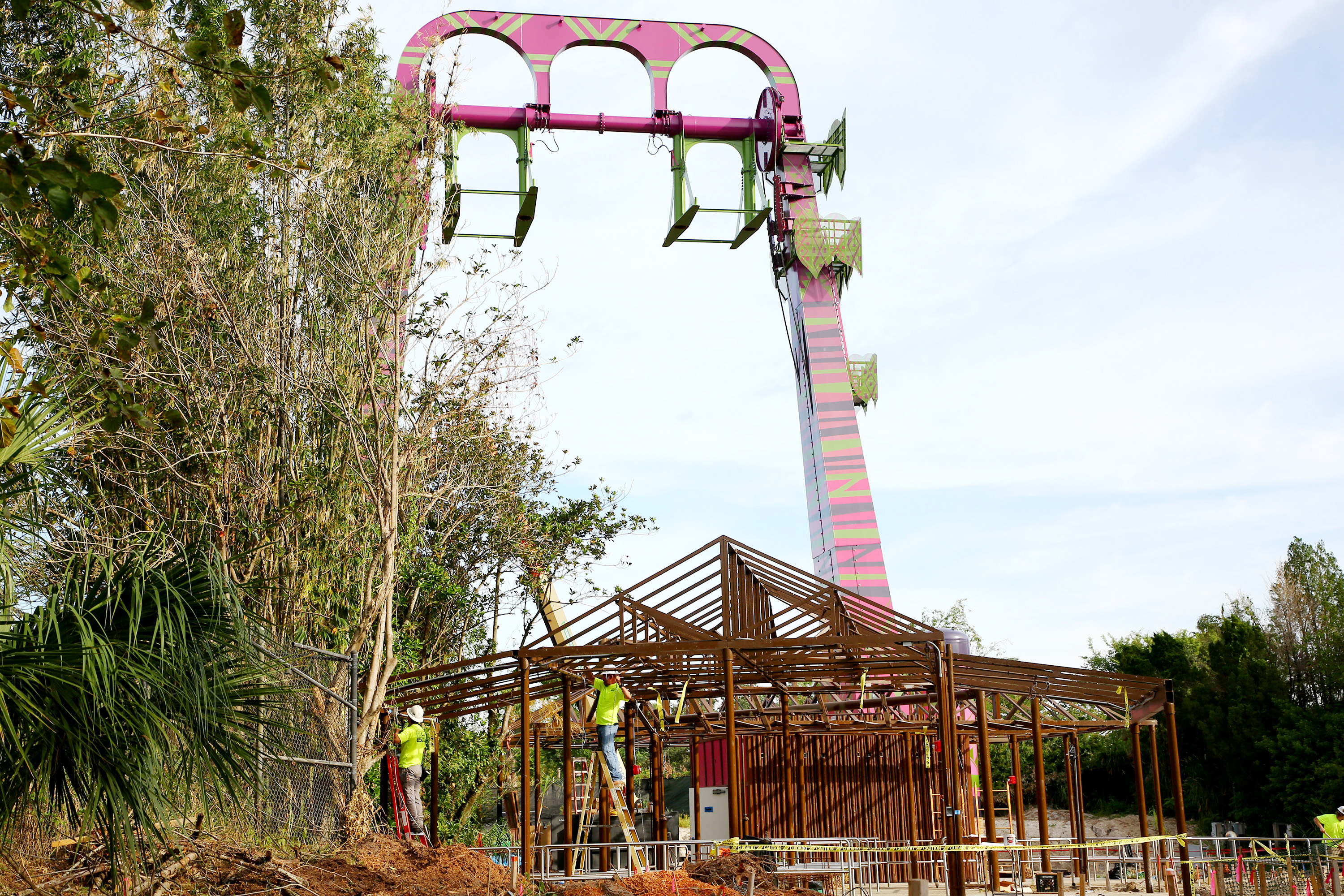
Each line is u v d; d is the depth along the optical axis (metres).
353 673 13.42
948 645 16.17
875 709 23.66
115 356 14.60
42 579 8.03
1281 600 46.00
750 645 15.79
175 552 9.12
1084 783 51.47
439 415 19.11
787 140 34.53
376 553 17.27
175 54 6.59
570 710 17.91
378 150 18.38
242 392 17.19
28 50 13.66
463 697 18.59
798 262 36.03
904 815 24.05
